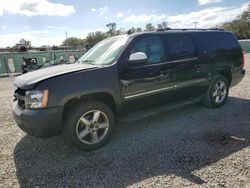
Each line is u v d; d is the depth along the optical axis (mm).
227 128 4281
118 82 3768
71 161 3363
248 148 3486
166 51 4402
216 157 3264
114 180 2867
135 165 3170
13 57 16844
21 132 4539
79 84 3404
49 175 3039
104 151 3619
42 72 3709
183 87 4711
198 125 4484
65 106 3428
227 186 2629
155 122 4742
